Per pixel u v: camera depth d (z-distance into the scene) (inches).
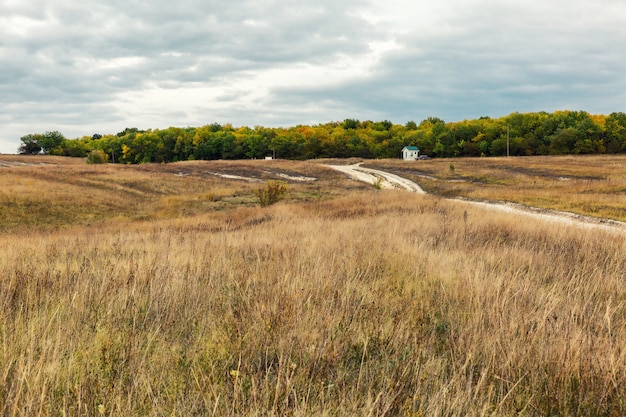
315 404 97.7
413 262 256.2
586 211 1039.6
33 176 1909.4
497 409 98.1
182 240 430.0
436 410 91.4
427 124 7396.7
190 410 93.2
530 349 125.5
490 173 2787.9
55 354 107.3
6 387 96.3
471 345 130.7
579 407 99.9
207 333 139.8
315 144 6318.9
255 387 97.3
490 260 278.7
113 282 196.1
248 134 7160.4
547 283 230.8
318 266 223.6
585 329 143.9
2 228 1103.6
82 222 1256.2
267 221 820.0
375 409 94.1
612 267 273.3
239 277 214.2
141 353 121.0
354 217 824.9
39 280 198.5
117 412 89.8
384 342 135.8
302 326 138.5
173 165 3253.0
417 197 1268.5
